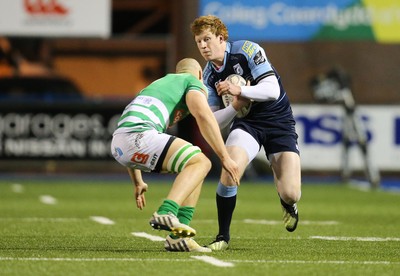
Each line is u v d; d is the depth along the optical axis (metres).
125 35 64.31
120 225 31.70
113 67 62.97
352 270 20.78
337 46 62.75
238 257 22.86
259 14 61.38
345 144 57.41
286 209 25.75
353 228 31.95
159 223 21.58
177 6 62.62
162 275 19.61
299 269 20.77
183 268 20.61
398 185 56.97
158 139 22.30
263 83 24.28
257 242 26.91
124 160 22.62
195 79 23.31
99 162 58.97
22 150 58.47
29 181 56.41
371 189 54.06
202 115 22.42
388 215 37.84
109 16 61.16
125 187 52.69
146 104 22.78
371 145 58.38
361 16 61.84
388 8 61.84
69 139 58.66
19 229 29.94
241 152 24.36
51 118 58.47
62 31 61.00
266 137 25.20
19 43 62.47
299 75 62.69
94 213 36.81
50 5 60.94
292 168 25.06
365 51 62.78
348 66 62.84
